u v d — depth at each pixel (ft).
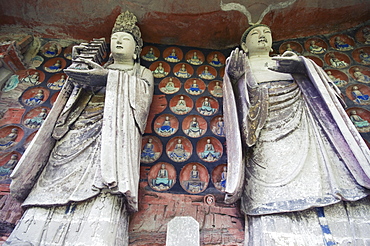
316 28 18.86
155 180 13.43
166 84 17.06
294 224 10.02
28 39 17.85
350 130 10.85
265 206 10.46
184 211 12.41
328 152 11.00
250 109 12.05
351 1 17.85
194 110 16.02
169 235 8.50
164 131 15.11
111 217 10.19
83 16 18.17
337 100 11.78
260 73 14.38
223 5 17.76
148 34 18.84
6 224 11.67
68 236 9.89
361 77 16.80
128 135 11.62
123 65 15.37
